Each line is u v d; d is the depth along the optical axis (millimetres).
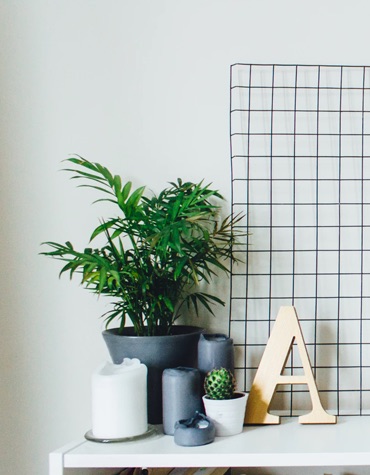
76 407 1288
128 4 1311
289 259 1288
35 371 1294
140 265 1175
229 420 1075
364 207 1295
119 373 1064
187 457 975
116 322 1297
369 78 1302
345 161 1297
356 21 1307
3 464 1287
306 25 1305
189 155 1299
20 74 1313
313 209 1293
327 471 1262
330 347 1279
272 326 1279
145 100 1305
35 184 1310
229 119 1299
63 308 1298
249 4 1307
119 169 1303
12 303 1302
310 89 1299
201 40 1306
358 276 1288
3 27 1316
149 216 1191
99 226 1219
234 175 1294
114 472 1204
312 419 1146
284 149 1297
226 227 1237
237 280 1284
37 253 1305
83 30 1312
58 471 979
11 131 1312
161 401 1134
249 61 1303
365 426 1135
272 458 972
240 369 1274
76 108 1311
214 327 1282
